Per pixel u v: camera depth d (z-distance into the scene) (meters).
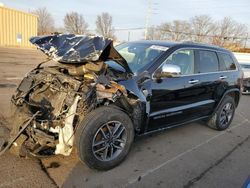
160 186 3.36
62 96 3.39
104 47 3.36
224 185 3.52
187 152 4.45
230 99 5.77
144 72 3.89
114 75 3.62
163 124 4.35
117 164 3.70
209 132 5.62
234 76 5.78
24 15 30.77
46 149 3.43
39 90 3.68
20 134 3.27
